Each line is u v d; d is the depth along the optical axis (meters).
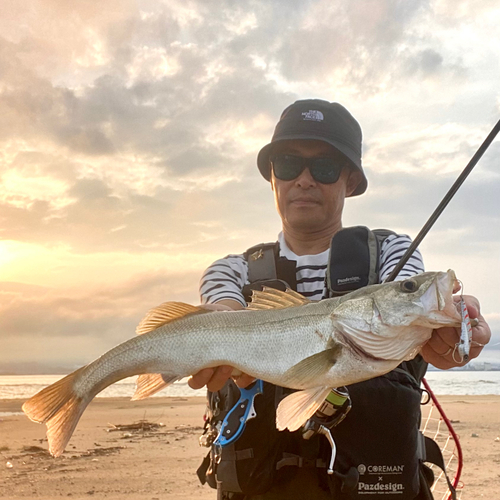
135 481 7.50
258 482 3.11
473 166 3.17
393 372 3.15
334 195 3.94
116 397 24.22
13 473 7.96
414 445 3.05
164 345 3.15
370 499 2.99
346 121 4.07
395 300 2.90
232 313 3.19
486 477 7.37
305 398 2.89
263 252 3.96
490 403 18.27
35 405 3.11
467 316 2.67
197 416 15.01
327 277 3.53
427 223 3.20
